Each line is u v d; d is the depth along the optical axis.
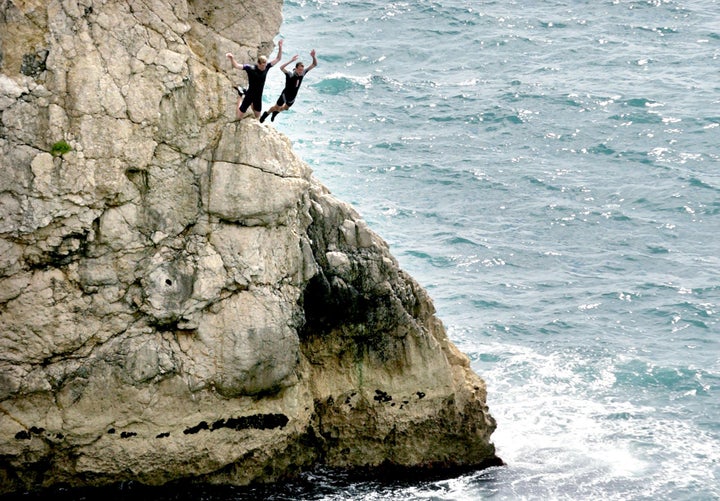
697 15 183.38
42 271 59.03
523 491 67.69
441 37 171.62
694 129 139.00
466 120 140.75
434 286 100.38
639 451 73.81
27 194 57.88
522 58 164.38
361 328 66.69
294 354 63.50
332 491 65.75
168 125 60.09
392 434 67.75
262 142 61.94
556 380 84.25
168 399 61.59
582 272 104.69
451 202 118.19
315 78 150.62
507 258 106.50
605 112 144.00
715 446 75.06
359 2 183.88
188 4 61.47
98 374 60.31
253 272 62.28
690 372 85.81
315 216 65.31
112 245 59.81
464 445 69.12
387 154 128.62
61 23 57.69
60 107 57.81
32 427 59.81
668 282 102.50
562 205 118.69
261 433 64.19
